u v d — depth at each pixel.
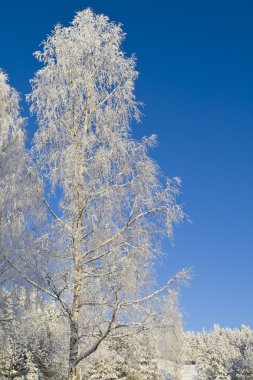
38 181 10.84
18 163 10.88
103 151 10.83
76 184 10.43
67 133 11.40
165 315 9.84
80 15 12.17
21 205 10.48
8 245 9.91
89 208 10.49
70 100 11.59
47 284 9.91
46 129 11.31
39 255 9.95
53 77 11.80
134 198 10.61
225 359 67.25
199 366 68.25
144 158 10.99
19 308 10.23
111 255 9.88
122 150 10.97
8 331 10.68
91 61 11.94
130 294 9.52
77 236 10.18
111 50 11.93
